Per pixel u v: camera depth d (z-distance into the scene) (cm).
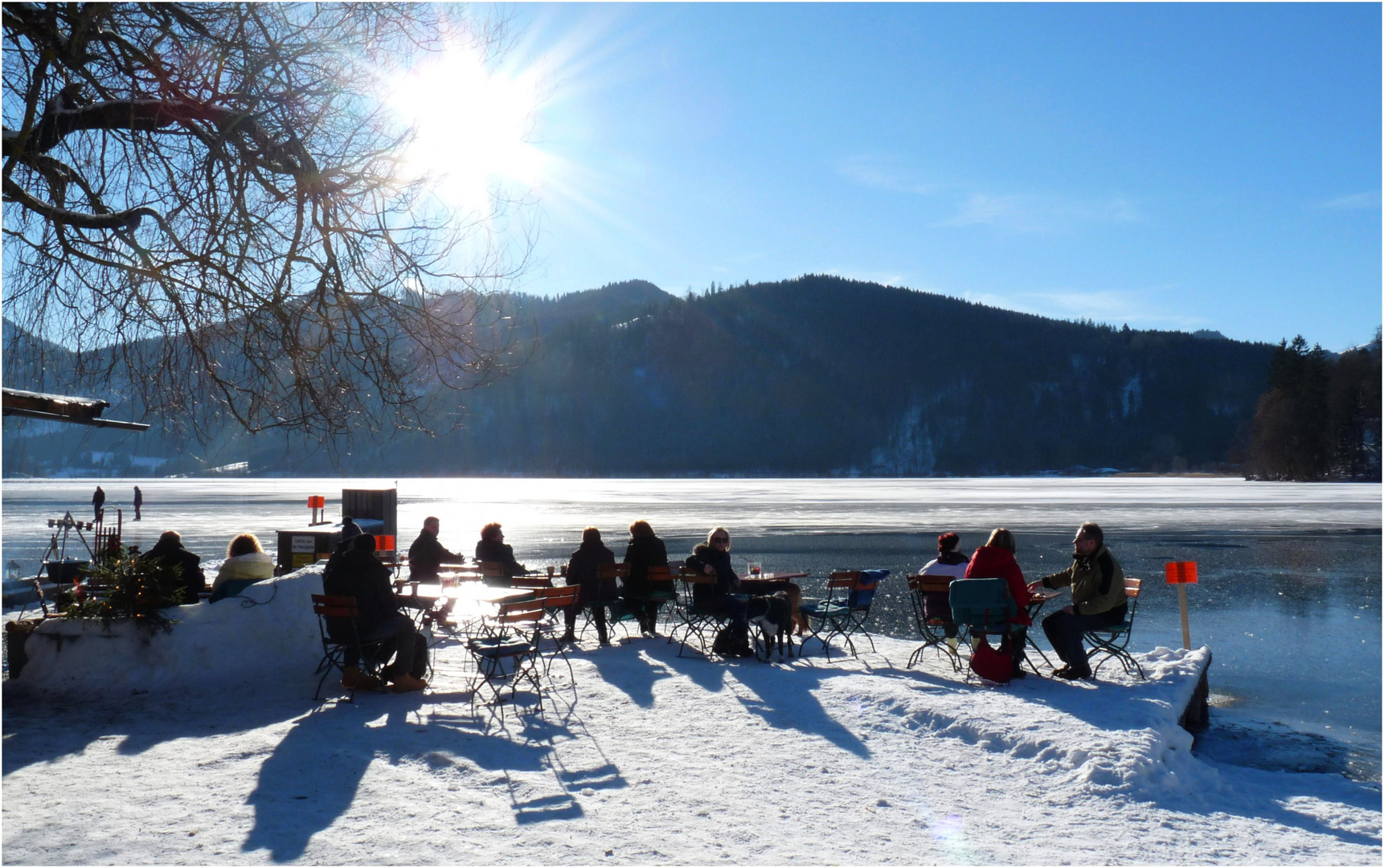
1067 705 686
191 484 10394
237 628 780
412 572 1030
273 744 577
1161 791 526
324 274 791
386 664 768
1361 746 750
